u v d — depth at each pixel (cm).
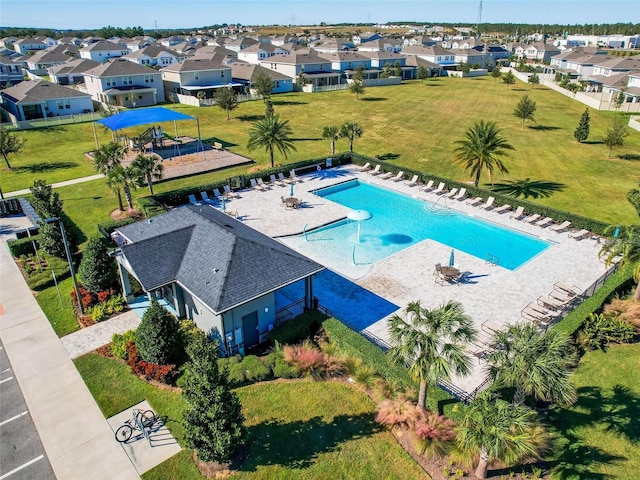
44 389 1834
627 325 2128
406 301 2505
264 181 4347
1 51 13625
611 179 4409
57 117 6300
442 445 1525
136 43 14912
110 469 1496
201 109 7425
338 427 1652
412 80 11694
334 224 3522
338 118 7006
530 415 1513
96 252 2369
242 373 1845
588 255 3023
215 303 1916
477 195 3953
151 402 1770
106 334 2180
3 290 2538
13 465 1509
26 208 3528
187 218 2542
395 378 1772
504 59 16150
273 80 9044
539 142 5697
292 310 2372
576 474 1480
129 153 5069
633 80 8569
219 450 1379
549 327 2233
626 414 1731
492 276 2764
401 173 4472
